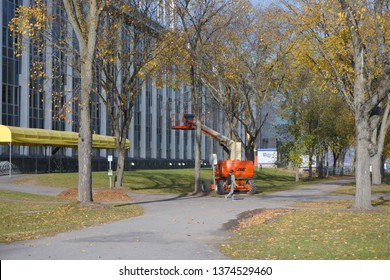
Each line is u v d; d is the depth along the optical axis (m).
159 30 42.25
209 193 44.38
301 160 75.75
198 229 21.06
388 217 23.66
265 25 46.94
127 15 40.84
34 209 28.41
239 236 18.98
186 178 67.50
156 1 45.78
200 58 43.38
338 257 14.05
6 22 54.53
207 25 46.19
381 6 26.03
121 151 44.91
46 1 43.72
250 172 44.53
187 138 99.62
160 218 25.11
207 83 49.41
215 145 107.88
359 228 19.92
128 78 48.41
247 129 51.00
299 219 23.36
